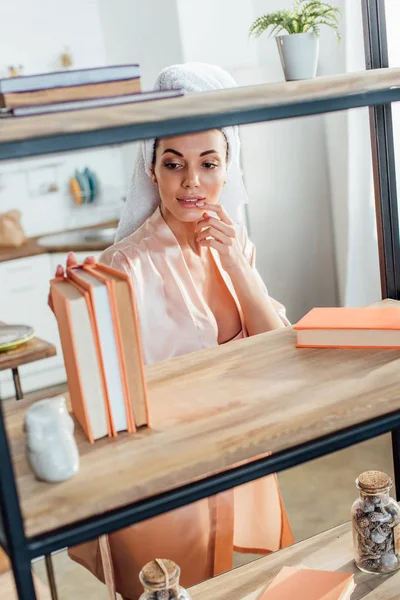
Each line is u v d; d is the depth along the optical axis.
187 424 0.93
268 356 1.12
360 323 1.12
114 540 1.42
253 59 3.43
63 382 3.67
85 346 0.88
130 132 0.82
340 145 3.30
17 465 0.89
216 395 1.00
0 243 3.57
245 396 0.99
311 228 3.47
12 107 0.79
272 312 1.55
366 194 2.99
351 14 2.85
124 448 0.89
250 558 2.03
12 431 0.99
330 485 2.40
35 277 3.55
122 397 0.92
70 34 3.92
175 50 3.48
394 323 1.11
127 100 0.83
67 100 0.82
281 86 0.90
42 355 1.57
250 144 3.25
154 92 0.85
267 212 3.35
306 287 3.52
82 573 1.95
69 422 0.85
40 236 3.84
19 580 0.80
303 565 1.26
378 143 1.26
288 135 3.30
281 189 3.37
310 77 1.07
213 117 0.86
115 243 1.58
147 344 1.47
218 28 3.42
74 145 0.79
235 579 1.24
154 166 1.50
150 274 1.48
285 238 3.42
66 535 0.81
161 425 0.93
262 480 1.54
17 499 0.78
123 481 0.82
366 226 3.01
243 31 3.41
